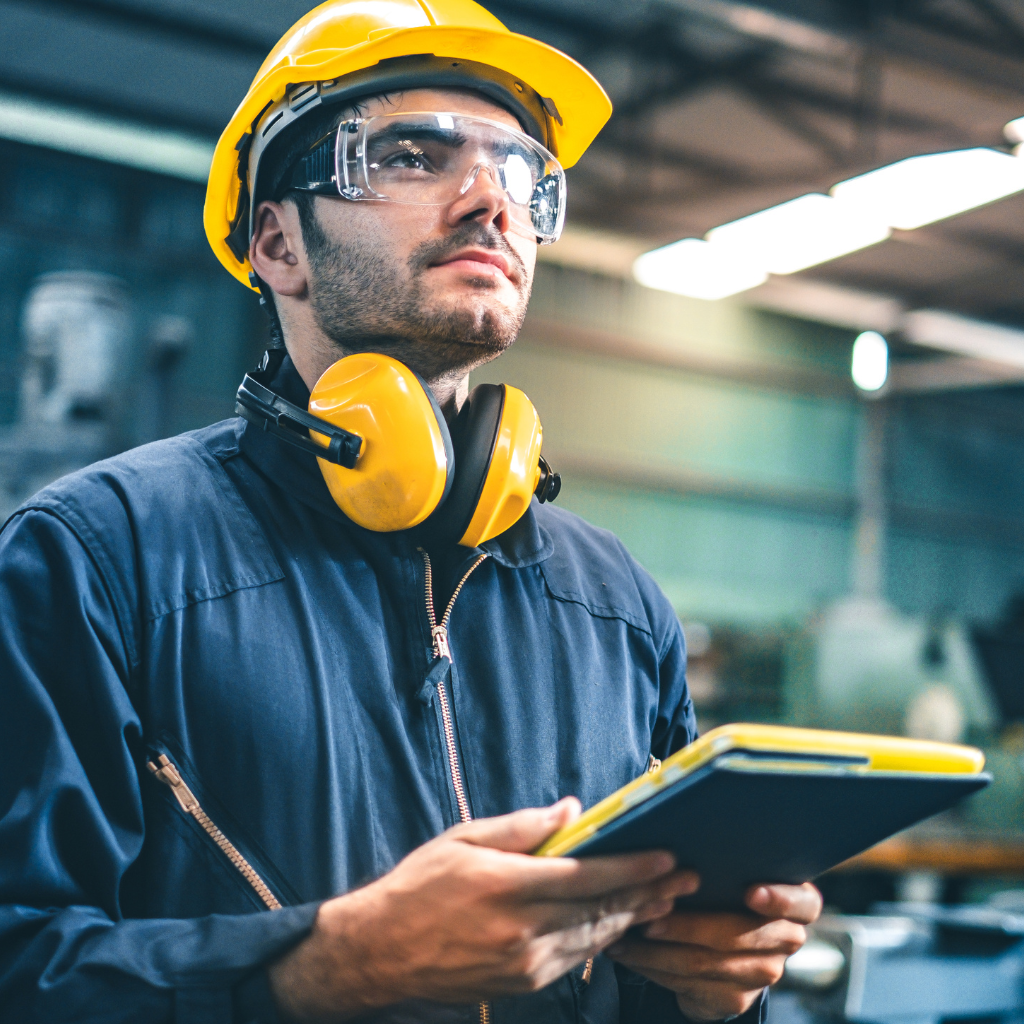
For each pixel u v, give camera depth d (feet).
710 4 14.19
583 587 2.87
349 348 2.70
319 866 2.18
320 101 2.61
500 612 2.67
